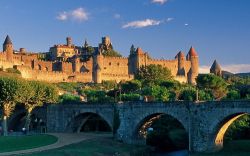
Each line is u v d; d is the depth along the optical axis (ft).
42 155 329.52
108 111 460.55
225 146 383.45
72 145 387.75
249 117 454.81
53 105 517.96
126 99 592.19
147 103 412.16
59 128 511.81
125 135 431.84
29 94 499.51
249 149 366.02
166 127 485.97
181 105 379.14
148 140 450.71
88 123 547.08
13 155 328.08
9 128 540.52
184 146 436.76
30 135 458.91
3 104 487.61
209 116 355.56
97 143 409.08
